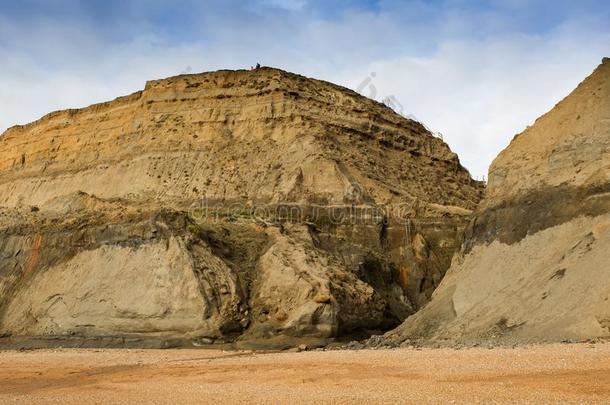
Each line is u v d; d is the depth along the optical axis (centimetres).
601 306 3966
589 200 4691
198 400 2933
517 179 5406
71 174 10219
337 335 5988
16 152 11375
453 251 7988
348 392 2914
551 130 5428
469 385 2852
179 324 6084
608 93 5141
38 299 6975
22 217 8319
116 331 6344
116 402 2978
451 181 9962
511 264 4950
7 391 3597
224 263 6500
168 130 9619
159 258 6444
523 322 4362
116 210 7344
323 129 9056
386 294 7325
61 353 5759
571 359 3198
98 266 6788
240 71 9906
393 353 4228
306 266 6412
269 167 8688
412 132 10219
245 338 5997
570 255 4491
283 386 3234
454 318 5034
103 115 10612
